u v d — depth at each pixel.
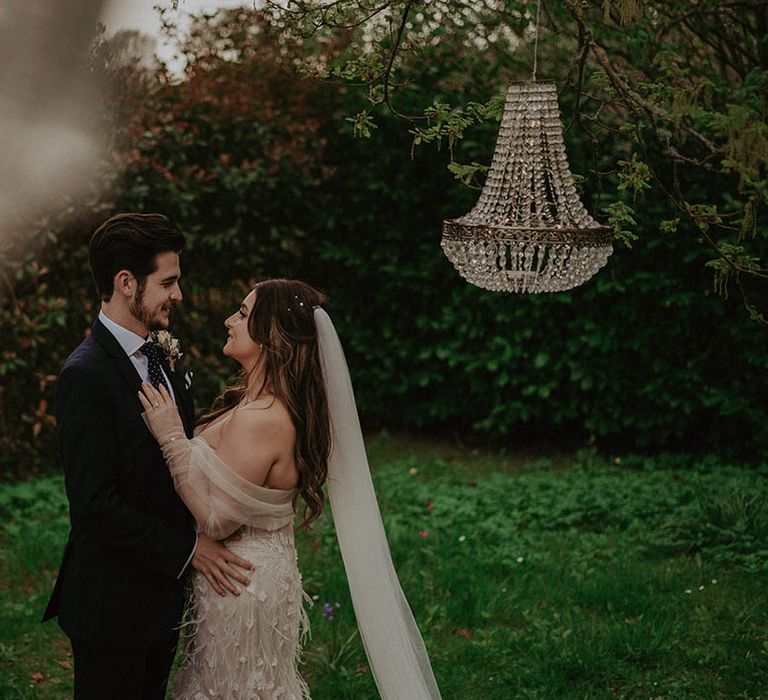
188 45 6.85
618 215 3.35
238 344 2.93
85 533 2.76
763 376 6.46
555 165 2.73
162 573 2.73
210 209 6.95
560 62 6.11
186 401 3.04
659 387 6.61
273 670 2.85
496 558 5.08
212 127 6.85
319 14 3.47
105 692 2.80
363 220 7.20
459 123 3.50
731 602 4.55
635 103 3.38
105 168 6.11
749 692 3.72
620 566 4.94
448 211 6.97
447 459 7.10
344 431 3.07
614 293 6.57
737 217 6.04
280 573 2.85
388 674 3.16
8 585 4.77
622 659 4.00
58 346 6.42
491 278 2.75
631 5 3.20
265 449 2.77
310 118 7.17
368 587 3.17
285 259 7.31
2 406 6.25
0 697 3.69
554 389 7.02
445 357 7.05
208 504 2.73
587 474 6.53
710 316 6.47
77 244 6.34
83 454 2.65
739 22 4.93
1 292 6.12
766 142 2.75
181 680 2.91
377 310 7.34
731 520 5.30
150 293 2.75
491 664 3.98
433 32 4.23
